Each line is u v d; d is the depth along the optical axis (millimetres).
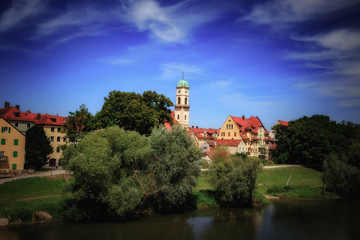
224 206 52656
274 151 105250
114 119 62438
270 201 58562
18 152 63250
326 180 66438
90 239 34625
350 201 60594
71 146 41188
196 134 118125
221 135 117625
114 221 41438
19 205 40188
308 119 106062
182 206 49562
